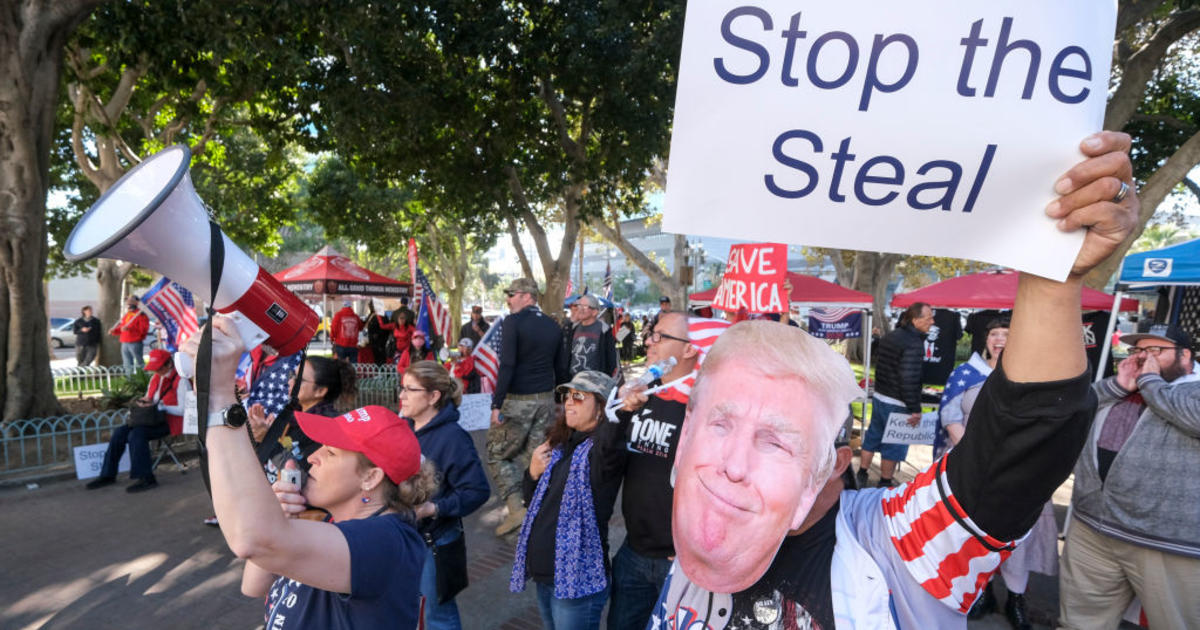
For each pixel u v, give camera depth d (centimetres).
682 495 103
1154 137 1502
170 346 660
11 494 620
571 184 1477
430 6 1048
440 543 286
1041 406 83
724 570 99
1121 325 1479
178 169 108
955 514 92
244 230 1992
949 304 770
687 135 100
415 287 917
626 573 265
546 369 550
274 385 214
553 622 280
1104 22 90
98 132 1238
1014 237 90
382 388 1148
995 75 92
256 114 1286
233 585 439
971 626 387
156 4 869
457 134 1364
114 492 630
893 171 96
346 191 2091
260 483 122
